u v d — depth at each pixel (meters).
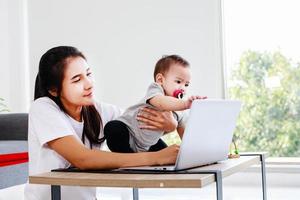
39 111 1.48
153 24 3.90
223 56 3.75
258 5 3.77
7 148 2.58
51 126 1.43
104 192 3.40
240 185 3.49
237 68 3.82
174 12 3.84
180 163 1.21
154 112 1.81
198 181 1.06
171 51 3.86
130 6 3.96
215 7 3.74
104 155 1.32
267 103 3.76
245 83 3.80
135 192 1.82
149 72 3.92
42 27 4.23
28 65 4.34
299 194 3.03
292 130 3.70
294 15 3.70
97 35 4.06
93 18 4.07
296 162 3.43
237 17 3.81
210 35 3.75
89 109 1.67
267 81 3.76
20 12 4.34
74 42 4.14
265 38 3.76
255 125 3.78
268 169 3.49
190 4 3.80
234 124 1.44
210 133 1.30
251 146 3.79
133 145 1.88
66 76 1.50
